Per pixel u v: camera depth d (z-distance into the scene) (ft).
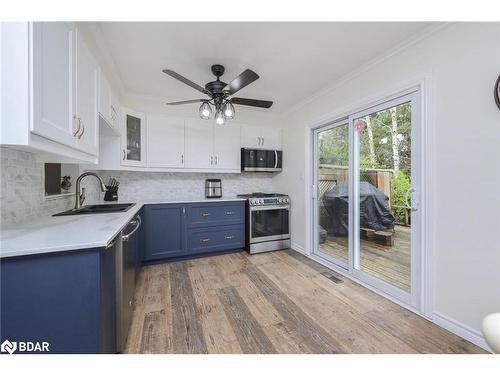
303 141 10.87
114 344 4.27
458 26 5.03
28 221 4.99
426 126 5.65
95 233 3.90
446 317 5.34
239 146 11.87
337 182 9.42
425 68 5.70
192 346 4.89
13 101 2.85
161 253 9.63
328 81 8.70
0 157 4.23
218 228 10.73
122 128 8.89
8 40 2.83
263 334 5.29
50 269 3.20
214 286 7.68
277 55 6.88
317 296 7.02
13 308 3.06
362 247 8.07
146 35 5.89
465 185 4.94
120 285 4.47
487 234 4.61
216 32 5.79
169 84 8.97
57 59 3.63
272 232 11.52
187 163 10.73
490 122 4.54
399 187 6.73
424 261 5.76
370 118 7.61
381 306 6.45
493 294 4.55
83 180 8.23
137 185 10.85
